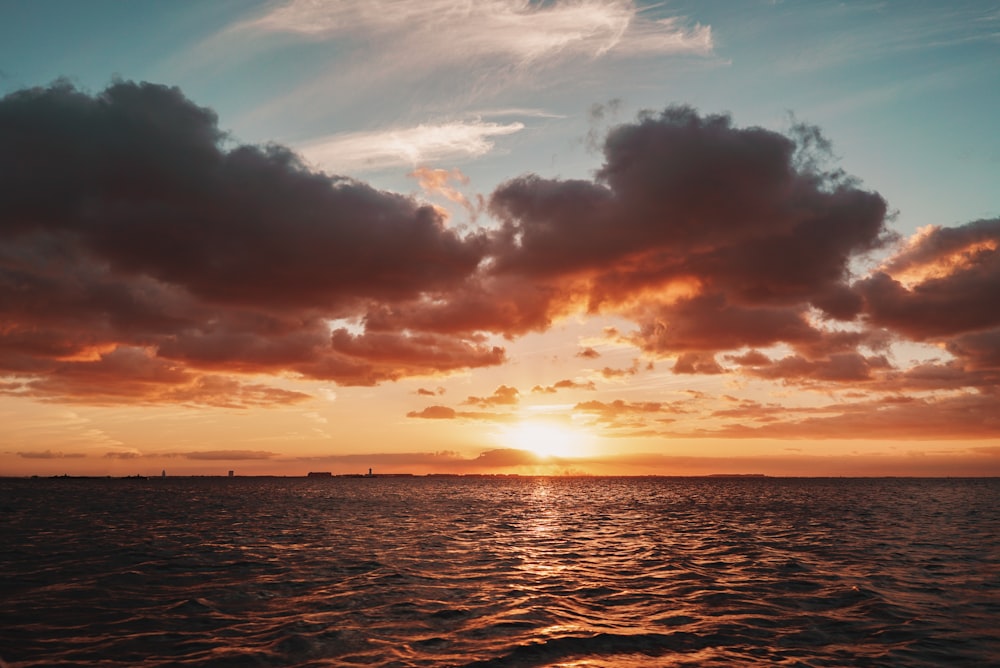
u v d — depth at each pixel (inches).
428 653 587.8
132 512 2711.6
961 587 916.0
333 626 685.3
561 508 3186.5
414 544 1476.4
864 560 1204.5
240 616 733.3
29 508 2972.4
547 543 1520.7
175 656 579.2
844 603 805.9
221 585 928.3
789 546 1453.0
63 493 5305.1
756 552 1337.4
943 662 565.6
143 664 557.0
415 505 3400.6
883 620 716.0
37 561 1169.4
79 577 995.9
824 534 1752.0
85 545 1434.5
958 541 1550.2
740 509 3088.1
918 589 900.6
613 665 555.5
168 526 1980.8
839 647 611.2
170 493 5374.0
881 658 576.7
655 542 1546.5
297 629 671.8
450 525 2052.2
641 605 797.9
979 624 697.6
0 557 1221.7
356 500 4028.1
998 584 941.2
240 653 587.8
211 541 1529.3
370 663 558.6
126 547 1393.9
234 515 2532.0
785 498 4490.7
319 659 570.3
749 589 904.3
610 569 1093.8
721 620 717.3
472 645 613.3
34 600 820.0
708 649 602.9
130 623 700.0
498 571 1064.8
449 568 1098.7
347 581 961.5
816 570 1079.0
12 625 690.2
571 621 710.5
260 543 1488.7
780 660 570.3
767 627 685.9
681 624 698.2
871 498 4409.5
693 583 954.1
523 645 612.4
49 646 610.9
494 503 3690.9
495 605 792.3
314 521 2207.2
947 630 673.0
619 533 1796.3
